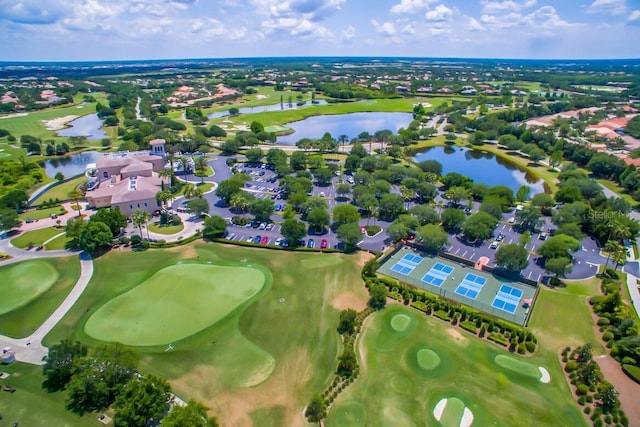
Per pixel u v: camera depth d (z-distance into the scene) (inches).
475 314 3275.1
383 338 3090.6
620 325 3053.6
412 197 5964.6
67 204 5767.7
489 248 4544.8
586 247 4574.3
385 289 3513.8
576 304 3521.2
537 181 7381.9
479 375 2748.5
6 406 2429.9
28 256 4279.0
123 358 2554.1
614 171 6953.7
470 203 5516.7
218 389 2598.4
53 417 2365.9
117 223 4655.5
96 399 2437.3
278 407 2476.6
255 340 3029.0
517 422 2405.3
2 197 5438.0
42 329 3164.4
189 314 3312.0
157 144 7544.3
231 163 7815.0
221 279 3821.4
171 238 4690.0
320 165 7401.6
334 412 2447.1
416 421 2397.9
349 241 4313.5
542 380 2706.7
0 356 2851.9
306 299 3535.9
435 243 4239.7
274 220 5246.1
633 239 4532.5
